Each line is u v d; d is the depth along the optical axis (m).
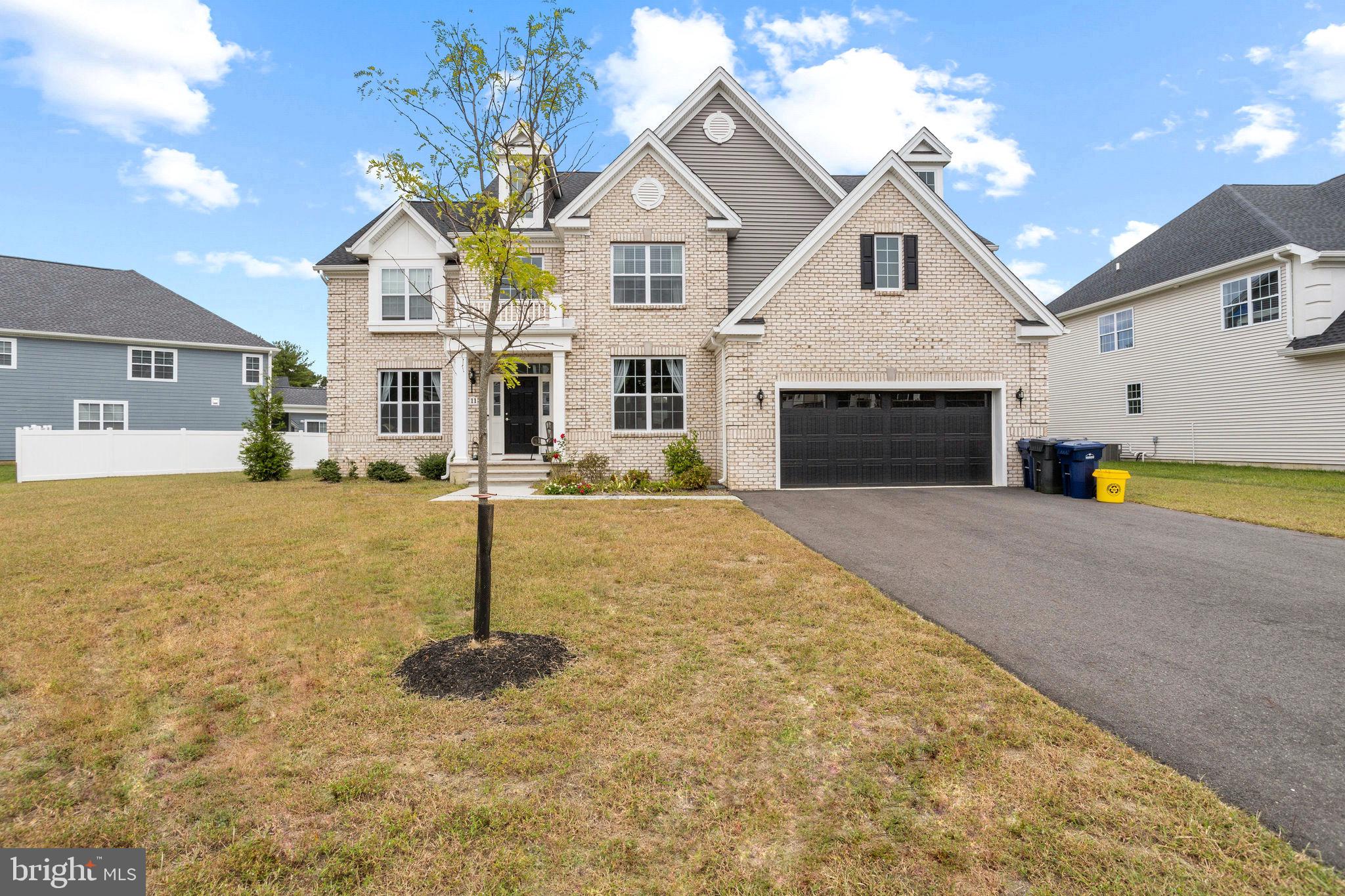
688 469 14.60
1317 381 16.58
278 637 4.88
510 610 5.50
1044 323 14.33
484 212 4.95
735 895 2.31
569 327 15.31
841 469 14.44
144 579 6.52
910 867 2.44
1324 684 4.05
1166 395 21.22
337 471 17.06
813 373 14.12
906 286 14.27
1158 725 3.54
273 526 9.49
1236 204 20.39
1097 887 2.32
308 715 3.66
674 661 4.43
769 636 4.88
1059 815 2.73
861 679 4.10
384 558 7.43
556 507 11.33
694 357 15.88
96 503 12.14
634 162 15.93
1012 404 14.37
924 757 3.20
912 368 14.23
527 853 2.53
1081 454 12.13
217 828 2.70
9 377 22.80
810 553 7.60
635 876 2.41
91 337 23.89
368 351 17.64
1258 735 3.42
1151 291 21.28
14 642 4.81
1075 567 7.01
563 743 3.33
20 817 2.78
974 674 4.19
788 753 3.25
